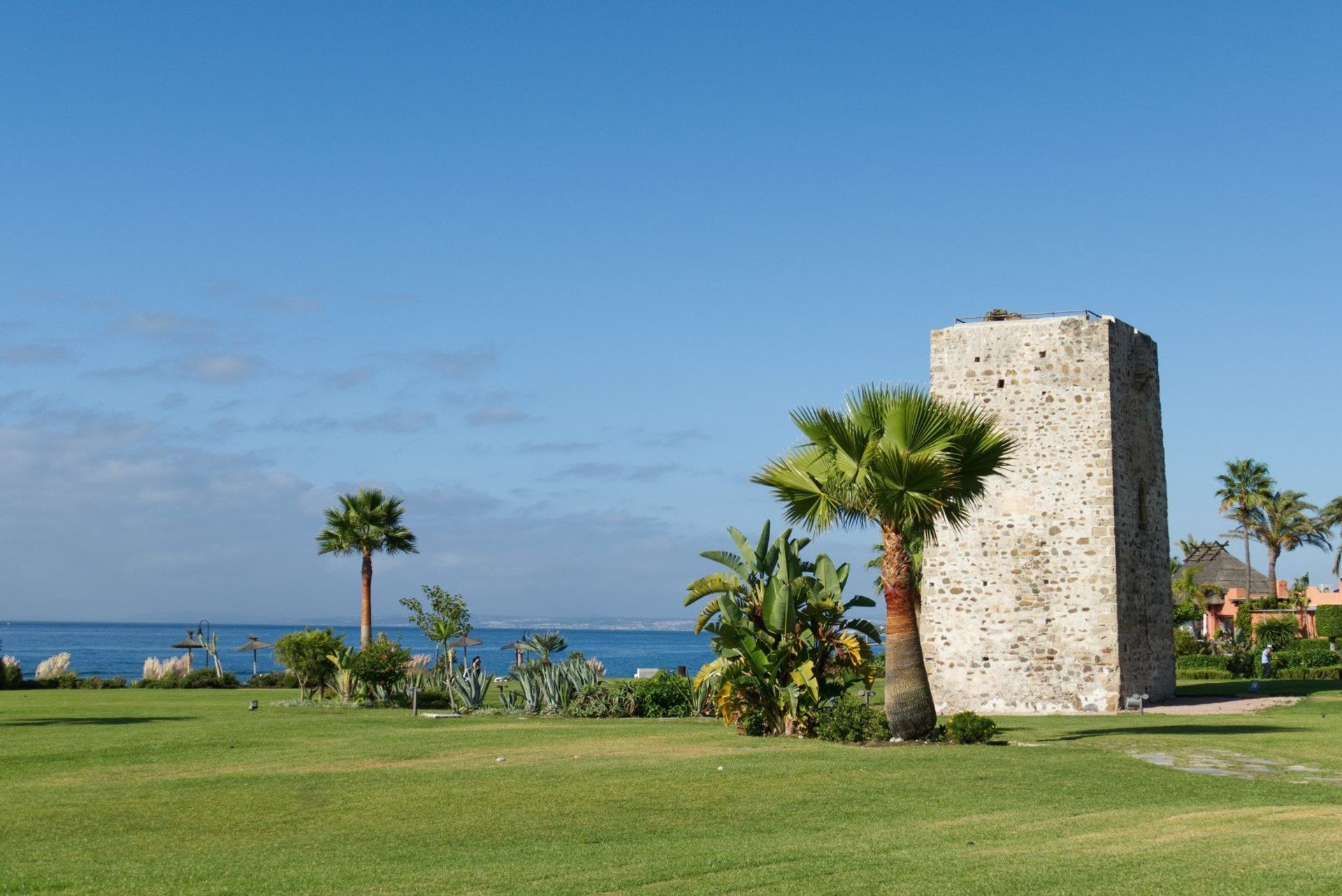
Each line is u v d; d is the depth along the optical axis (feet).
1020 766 60.70
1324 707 106.11
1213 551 278.87
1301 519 276.82
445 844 42.63
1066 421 109.81
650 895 33.76
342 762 68.03
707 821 46.47
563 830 45.03
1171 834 41.42
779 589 80.12
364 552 191.62
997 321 114.32
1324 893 32.27
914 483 70.28
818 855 38.88
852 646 81.41
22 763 68.44
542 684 112.78
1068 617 107.76
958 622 111.55
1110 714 101.91
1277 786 53.67
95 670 337.52
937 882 34.40
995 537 111.04
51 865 39.47
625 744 76.33
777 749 71.56
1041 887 33.47
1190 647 200.44
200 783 58.49
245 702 133.80
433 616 145.59
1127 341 114.01
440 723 98.43
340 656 133.28
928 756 65.67
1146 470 116.37
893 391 72.69
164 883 36.29
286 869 38.24
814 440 73.31
